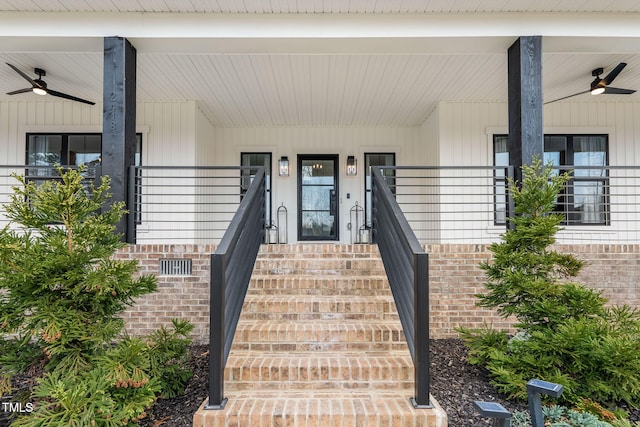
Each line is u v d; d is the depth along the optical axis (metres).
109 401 2.20
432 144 7.14
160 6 3.96
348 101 6.65
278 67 5.25
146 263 4.21
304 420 2.40
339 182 8.13
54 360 2.45
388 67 5.26
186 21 4.11
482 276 4.45
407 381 2.79
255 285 3.79
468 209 6.69
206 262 4.24
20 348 2.51
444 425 2.39
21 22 4.02
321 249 4.37
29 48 4.37
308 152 8.16
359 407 2.49
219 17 4.12
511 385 2.87
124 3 3.90
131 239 4.18
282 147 8.16
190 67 5.24
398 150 8.17
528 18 4.12
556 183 3.39
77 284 2.45
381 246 3.96
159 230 5.99
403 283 2.92
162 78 5.63
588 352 2.88
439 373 3.44
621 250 4.48
